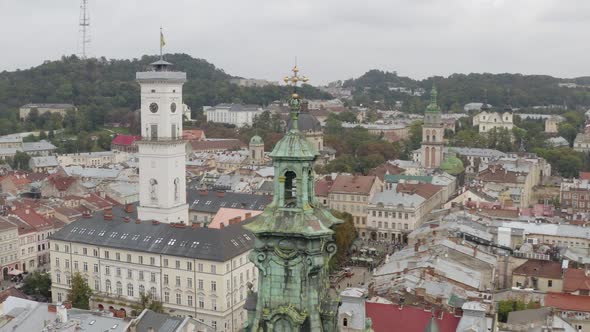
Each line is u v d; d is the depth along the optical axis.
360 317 114.81
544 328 122.00
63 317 121.44
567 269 161.50
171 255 167.38
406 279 136.25
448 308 123.62
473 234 187.88
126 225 182.25
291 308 41.81
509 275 168.88
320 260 42.31
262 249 42.94
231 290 166.75
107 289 178.50
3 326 124.69
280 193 43.41
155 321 124.69
